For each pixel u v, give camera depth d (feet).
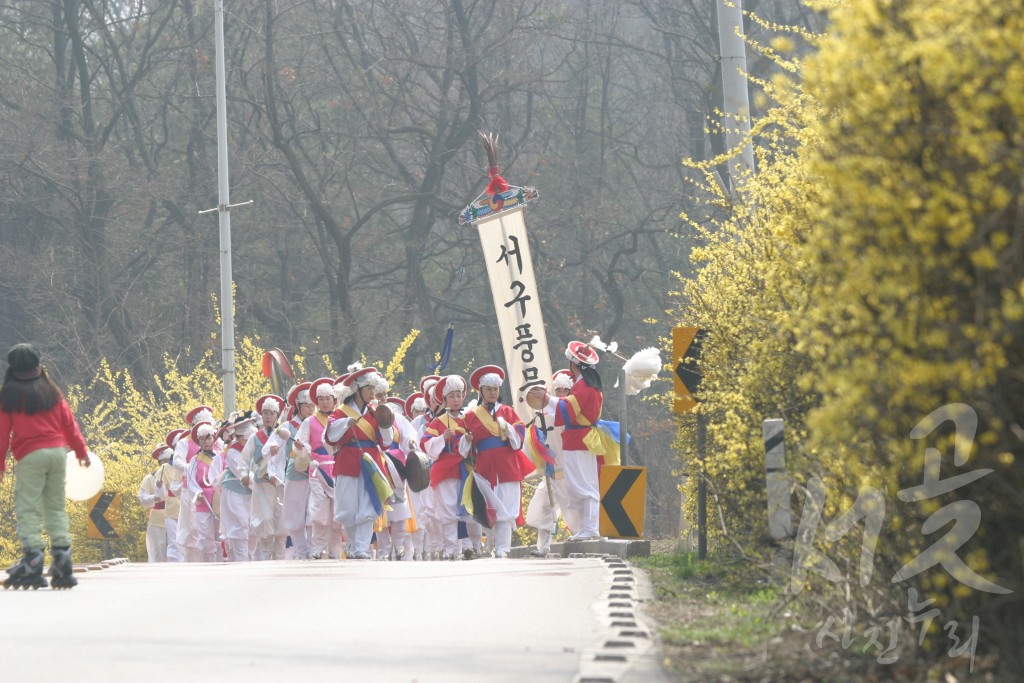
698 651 55.98
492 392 132.57
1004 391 44.50
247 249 339.36
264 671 51.62
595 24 342.44
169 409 234.79
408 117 338.54
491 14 312.09
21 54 336.49
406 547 141.28
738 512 80.33
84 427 253.85
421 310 318.65
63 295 311.06
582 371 134.31
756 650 55.52
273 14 294.25
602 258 338.54
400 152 359.05
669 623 64.80
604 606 70.08
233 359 221.46
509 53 319.88
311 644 58.49
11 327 333.42
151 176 321.93
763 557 76.18
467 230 325.01
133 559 224.94
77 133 314.35
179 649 57.26
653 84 364.17
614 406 332.80
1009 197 43.21
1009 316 41.86
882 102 44.96
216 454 157.99
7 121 307.99
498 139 325.42
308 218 334.44
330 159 320.09
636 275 320.91
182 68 332.60
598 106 363.35
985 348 43.24
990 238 43.86
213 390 238.07
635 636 59.82
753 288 80.07
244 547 150.61
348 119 340.18
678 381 87.92
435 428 137.08
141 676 50.67
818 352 50.85
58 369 315.78
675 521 223.30
